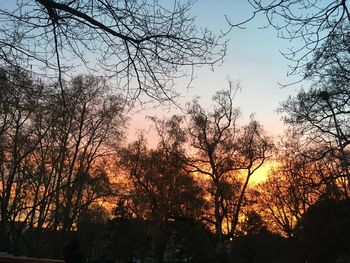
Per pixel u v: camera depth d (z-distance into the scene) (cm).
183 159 4994
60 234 4512
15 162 3384
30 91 1091
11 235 2900
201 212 5012
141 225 5709
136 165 5028
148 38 811
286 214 6719
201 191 5044
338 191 4434
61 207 4878
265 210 6644
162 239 5391
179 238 6059
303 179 3139
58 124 3300
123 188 5300
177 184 4981
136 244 8625
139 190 5044
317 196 4944
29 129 3522
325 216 4431
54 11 784
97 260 10238
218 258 4859
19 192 3853
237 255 7519
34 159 4169
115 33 795
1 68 948
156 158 5028
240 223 5666
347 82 1739
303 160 2959
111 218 8850
